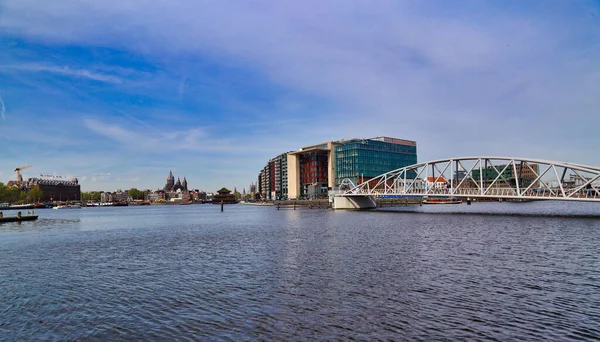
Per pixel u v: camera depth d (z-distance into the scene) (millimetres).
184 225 99125
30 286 31562
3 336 20875
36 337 20688
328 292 27297
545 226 70688
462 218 96188
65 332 21266
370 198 163250
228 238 63219
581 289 27156
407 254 41781
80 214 191500
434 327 20641
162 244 57812
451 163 114312
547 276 31031
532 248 44844
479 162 107188
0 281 33594
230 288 29125
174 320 22625
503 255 40469
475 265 35469
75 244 59781
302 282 30250
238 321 22125
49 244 60219
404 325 20984
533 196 92875
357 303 24750
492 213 114375
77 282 32781
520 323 21047
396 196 130875
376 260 38469
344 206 157500
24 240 66562
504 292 26594
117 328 21656
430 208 160375
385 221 89688
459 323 21141
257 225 89250
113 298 27516
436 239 54031
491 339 19125
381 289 27781
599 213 109125
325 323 21484
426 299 25281
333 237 58562
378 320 21781
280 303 25109
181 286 30312
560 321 21266
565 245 46781
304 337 19703
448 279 30344
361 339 19328
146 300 26781
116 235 74375
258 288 28875
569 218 89188
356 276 31781
